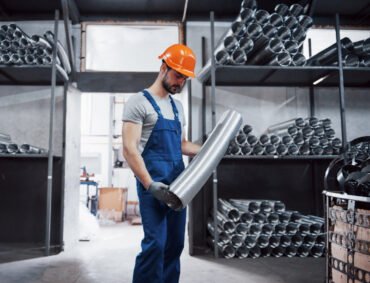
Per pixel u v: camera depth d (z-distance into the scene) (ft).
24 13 13.32
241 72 11.71
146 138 5.30
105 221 20.10
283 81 13.10
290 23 11.00
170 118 5.47
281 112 13.41
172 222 5.51
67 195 12.30
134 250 12.01
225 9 13.26
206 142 5.16
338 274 6.42
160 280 5.01
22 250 11.71
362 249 5.64
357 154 8.64
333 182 10.31
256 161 12.97
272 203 11.12
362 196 5.88
